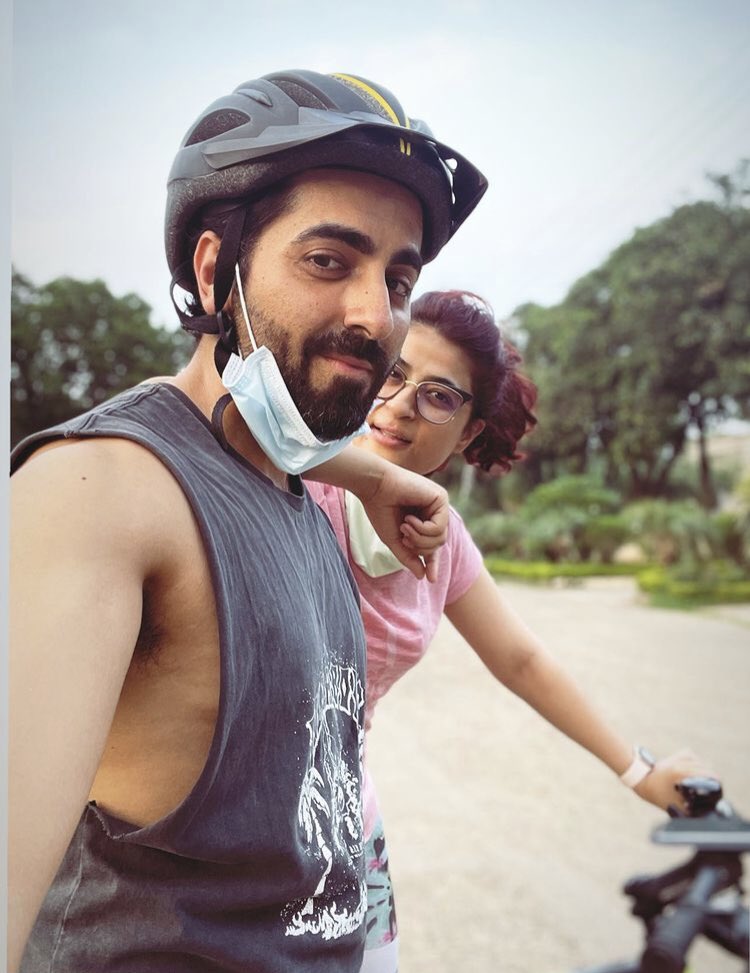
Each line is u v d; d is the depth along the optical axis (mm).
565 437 23656
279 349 808
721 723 5855
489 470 1666
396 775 4648
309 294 798
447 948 2822
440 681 6863
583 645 8914
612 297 22031
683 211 20625
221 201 816
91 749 615
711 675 7359
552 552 18344
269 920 804
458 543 1476
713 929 1468
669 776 1482
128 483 694
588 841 3752
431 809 4125
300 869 807
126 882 754
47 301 21328
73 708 606
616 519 18062
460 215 931
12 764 587
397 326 857
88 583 636
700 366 20797
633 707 6293
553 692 1525
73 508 654
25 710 596
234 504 788
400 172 808
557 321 23250
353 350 809
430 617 1430
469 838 3770
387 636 1364
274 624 770
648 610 12039
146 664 734
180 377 900
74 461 682
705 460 22672
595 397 23000
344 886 885
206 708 748
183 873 758
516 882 3320
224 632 721
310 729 809
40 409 21703
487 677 6961
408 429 1422
